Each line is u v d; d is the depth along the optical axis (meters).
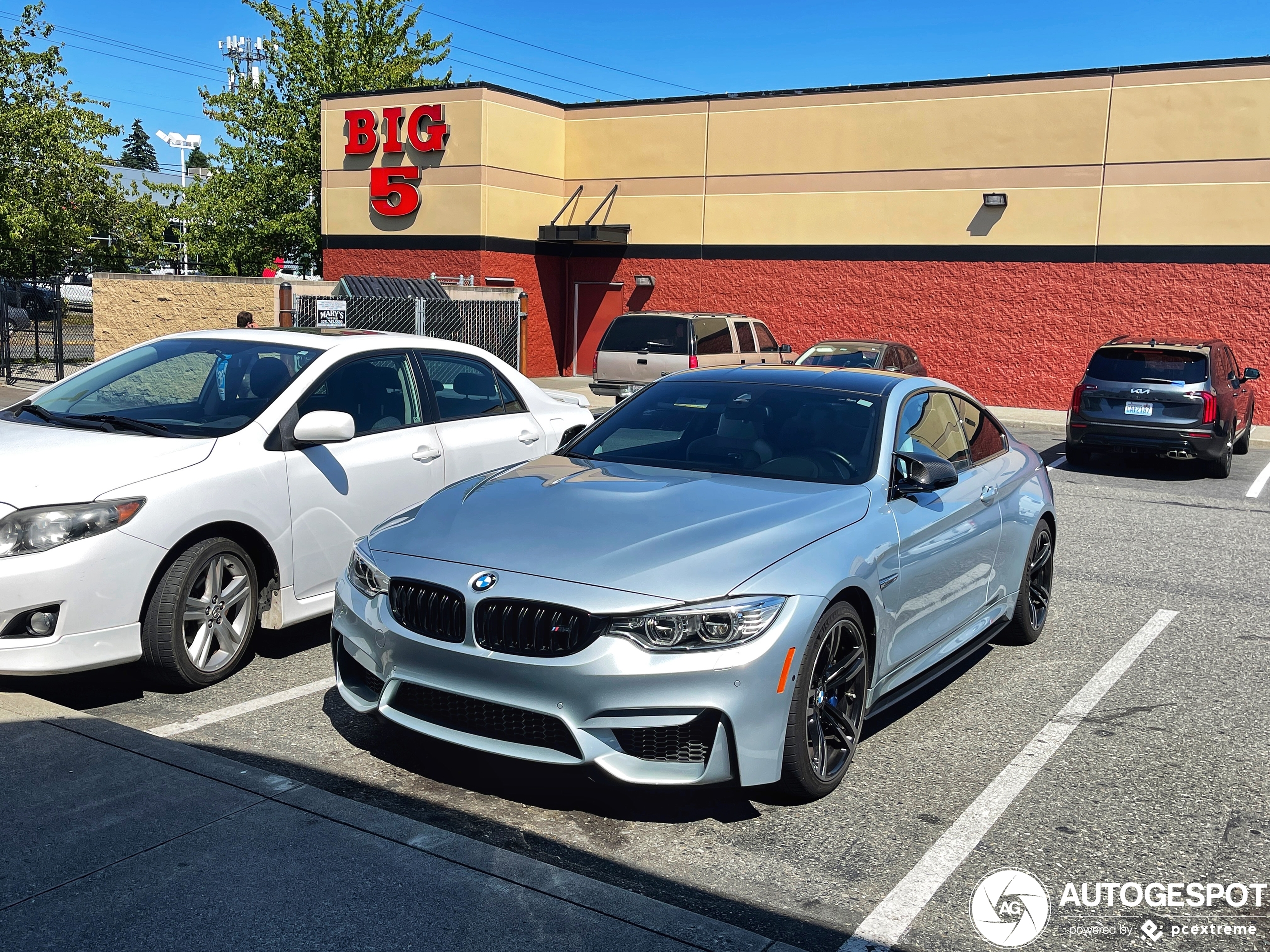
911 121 20.42
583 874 3.42
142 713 4.66
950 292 20.52
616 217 23.23
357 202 22.92
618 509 4.14
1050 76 19.28
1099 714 5.00
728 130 21.95
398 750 4.34
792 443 4.84
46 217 22.36
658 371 16.23
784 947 2.89
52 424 5.38
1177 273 18.83
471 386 6.64
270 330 6.26
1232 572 8.05
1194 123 18.39
